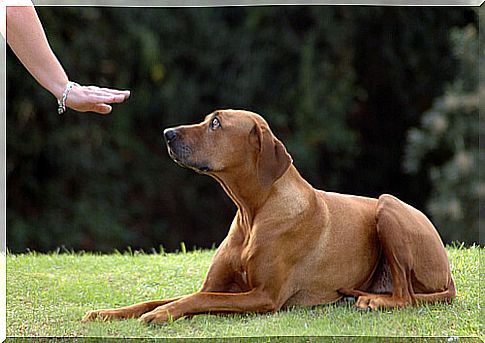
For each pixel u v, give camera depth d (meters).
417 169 15.84
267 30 16.45
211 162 6.39
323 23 16.41
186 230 16.64
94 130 15.79
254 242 6.35
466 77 15.36
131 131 16.27
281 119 16.36
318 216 6.54
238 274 6.51
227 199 16.78
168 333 5.92
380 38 16.73
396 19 16.61
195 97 16.41
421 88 16.92
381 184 17.08
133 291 7.52
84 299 7.21
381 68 16.88
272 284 6.35
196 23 16.36
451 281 6.95
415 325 6.12
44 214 15.43
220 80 16.48
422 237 6.71
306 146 16.34
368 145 17.05
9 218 15.22
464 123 15.23
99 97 5.97
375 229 6.83
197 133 6.43
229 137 6.41
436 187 15.29
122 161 16.11
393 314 6.31
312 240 6.50
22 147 15.22
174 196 16.58
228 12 16.47
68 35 15.45
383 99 17.03
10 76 14.95
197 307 6.19
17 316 6.55
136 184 16.28
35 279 7.86
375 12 16.52
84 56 15.55
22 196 15.39
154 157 16.45
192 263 8.68
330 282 6.62
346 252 6.64
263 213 6.40
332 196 6.80
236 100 16.42
